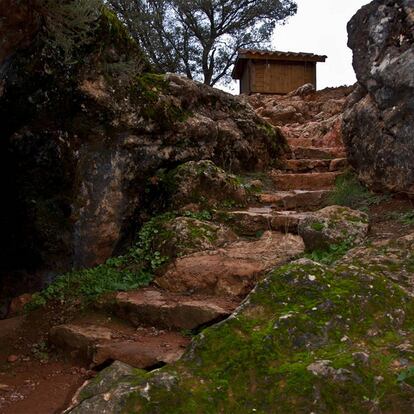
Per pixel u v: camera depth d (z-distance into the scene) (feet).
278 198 20.80
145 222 19.13
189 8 70.28
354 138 20.57
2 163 17.26
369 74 18.54
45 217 17.20
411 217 16.37
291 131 34.99
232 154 24.31
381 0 18.58
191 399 8.73
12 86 15.49
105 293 15.47
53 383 12.47
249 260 15.24
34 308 16.30
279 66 54.49
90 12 15.53
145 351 12.22
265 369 9.08
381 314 10.00
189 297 14.53
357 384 8.50
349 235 15.19
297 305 10.27
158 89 20.29
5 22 13.08
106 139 17.65
